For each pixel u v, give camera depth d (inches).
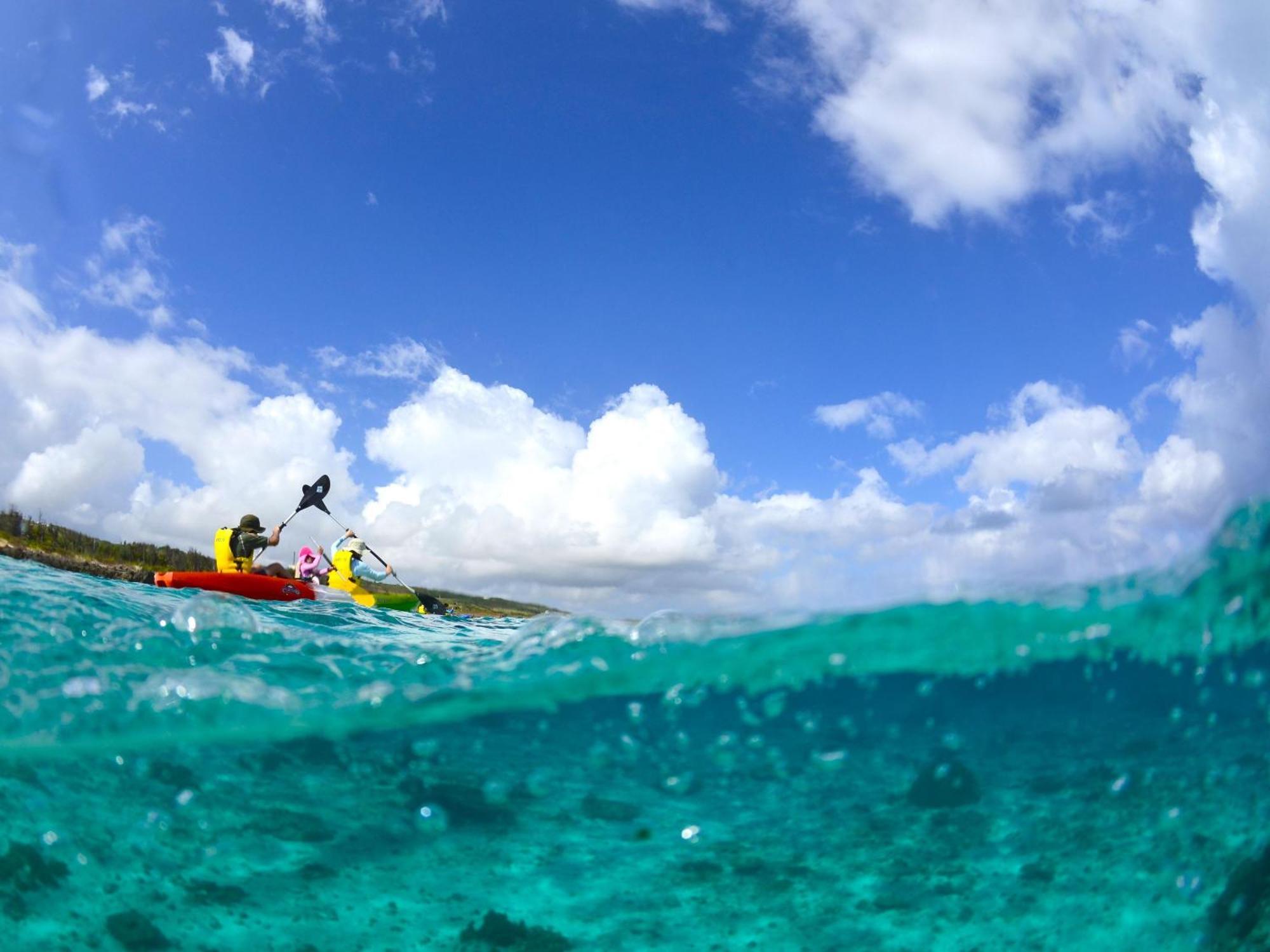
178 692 109.3
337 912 90.7
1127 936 89.1
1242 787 123.3
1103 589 141.6
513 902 94.6
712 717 144.3
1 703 100.0
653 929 89.7
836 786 121.8
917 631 142.9
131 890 89.8
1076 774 126.3
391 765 120.7
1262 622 141.7
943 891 98.3
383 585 386.6
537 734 132.1
